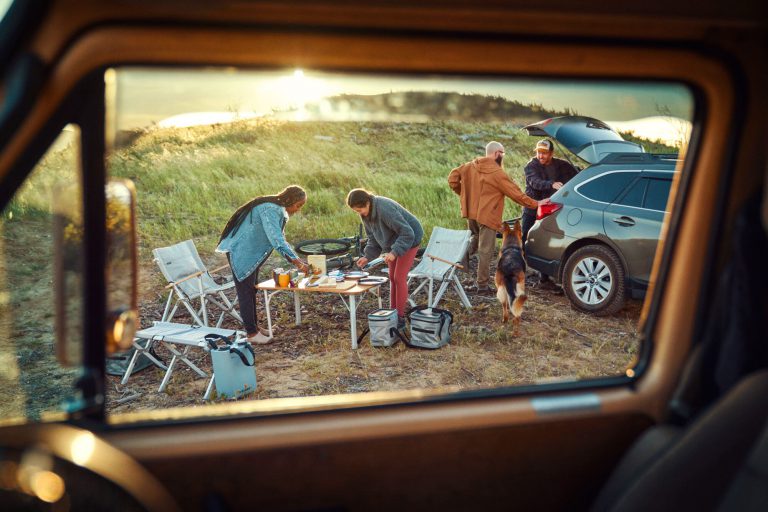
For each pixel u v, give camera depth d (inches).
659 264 67.6
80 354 54.9
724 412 51.9
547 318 254.7
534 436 64.9
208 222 375.6
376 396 64.3
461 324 253.4
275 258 345.7
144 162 390.3
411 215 240.8
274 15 48.9
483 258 286.5
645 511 53.1
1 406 184.4
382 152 467.5
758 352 56.6
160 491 47.2
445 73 53.5
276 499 60.6
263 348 235.6
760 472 48.5
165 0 44.9
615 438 66.4
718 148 60.2
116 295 56.1
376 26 50.7
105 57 46.9
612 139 246.2
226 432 58.8
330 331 251.8
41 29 44.9
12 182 47.0
